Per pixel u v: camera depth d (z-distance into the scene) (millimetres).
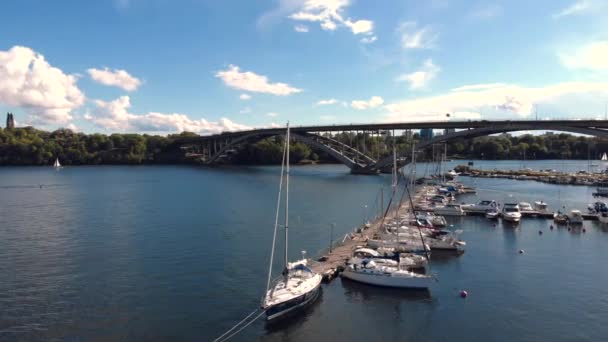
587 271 40938
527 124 117500
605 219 63625
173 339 27484
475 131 126875
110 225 61844
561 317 31094
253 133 194000
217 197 93625
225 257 44938
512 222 64500
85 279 38156
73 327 28938
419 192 99188
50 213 72500
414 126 143625
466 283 37531
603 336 28422
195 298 33844
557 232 57812
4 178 143375
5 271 40375
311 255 45750
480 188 111750
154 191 105500
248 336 27922
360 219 66812
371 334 28375
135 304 32688
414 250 43656
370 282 36219
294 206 80438
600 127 110188
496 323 30094
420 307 32500
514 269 41406
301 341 27391
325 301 33281
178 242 51406
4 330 28406
